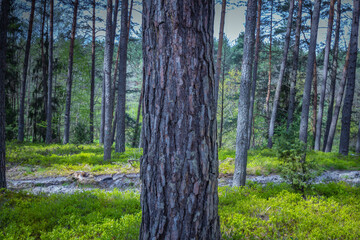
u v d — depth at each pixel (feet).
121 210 18.93
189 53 7.77
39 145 59.41
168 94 7.79
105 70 39.42
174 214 7.75
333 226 15.25
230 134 118.93
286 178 24.22
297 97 81.56
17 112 90.12
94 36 75.41
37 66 89.71
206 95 8.04
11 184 28.37
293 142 24.41
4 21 21.70
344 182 27.25
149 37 8.07
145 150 8.39
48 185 29.04
